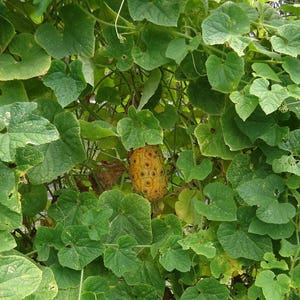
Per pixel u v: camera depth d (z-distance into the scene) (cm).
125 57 69
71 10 66
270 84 68
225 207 68
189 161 71
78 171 82
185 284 72
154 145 72
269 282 63
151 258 70
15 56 67
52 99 68
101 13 71
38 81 67
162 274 71
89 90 72
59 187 77
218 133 71
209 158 76
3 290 51
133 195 68
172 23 64
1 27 63
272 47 68
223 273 69
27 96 65
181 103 80
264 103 61
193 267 69
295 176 67
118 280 68
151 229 68
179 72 72
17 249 73
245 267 71
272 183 67
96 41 72
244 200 65
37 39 63
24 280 52
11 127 53
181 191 76
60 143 63
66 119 62
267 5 77
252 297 67
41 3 60
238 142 69
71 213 67
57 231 62
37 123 53
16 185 55
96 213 63
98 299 61
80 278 62
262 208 65
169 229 70
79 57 66
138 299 67
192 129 73
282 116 67
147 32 68
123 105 79
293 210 65
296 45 66
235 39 63
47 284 58
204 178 72
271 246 68
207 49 68
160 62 68
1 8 63
